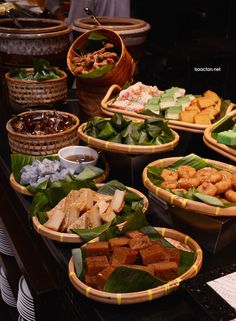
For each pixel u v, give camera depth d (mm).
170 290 1283
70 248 1522
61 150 1941
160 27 3857
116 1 3238
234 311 1184
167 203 1567
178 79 3652
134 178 1841
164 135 1878
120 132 1860
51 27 2631
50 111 2182
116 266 1325
